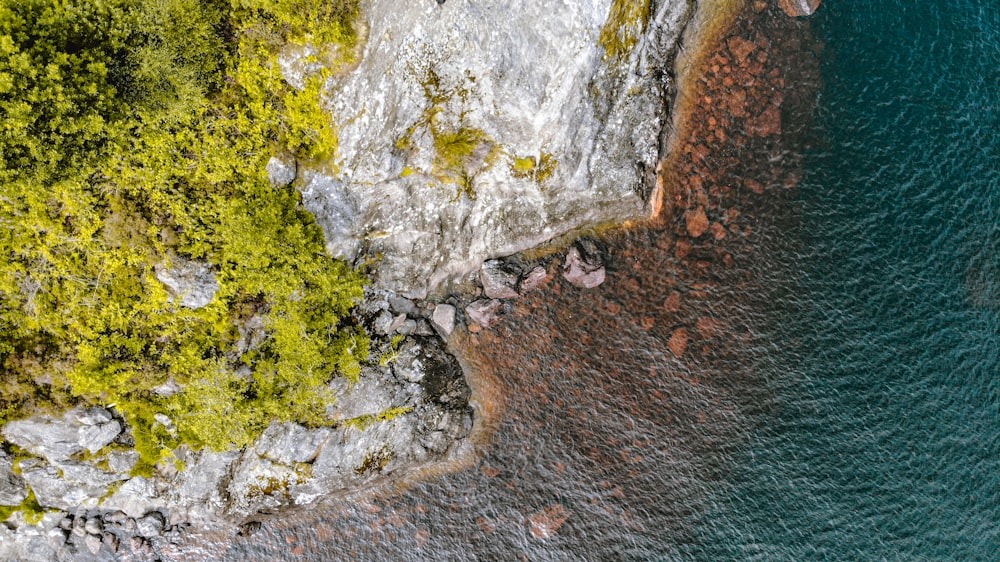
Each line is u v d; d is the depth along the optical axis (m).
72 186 8.32
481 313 12.88
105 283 9.38
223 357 10.82
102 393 10.35
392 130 10.26
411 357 12.52
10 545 11.89
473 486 13.26
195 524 12.91
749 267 13.28
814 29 12.94
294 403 11.67
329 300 11.58
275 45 9.08
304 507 12.90
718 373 13.39
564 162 11.69
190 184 9.39
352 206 11.09
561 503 13.28
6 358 9.36
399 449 12.57
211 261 9.99
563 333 13.10
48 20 7.56
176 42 8.44
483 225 12.41
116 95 8.28
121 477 11.57
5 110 7.39
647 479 13.38
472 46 9.82
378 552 13.34
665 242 13.07
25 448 10.75
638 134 12.10
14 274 8.80
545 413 13.20
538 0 9.85
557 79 10.66
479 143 11.14
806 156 13.20
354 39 9.41
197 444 11.46
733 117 12.82
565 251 13.05
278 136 9.84
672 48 12.00
